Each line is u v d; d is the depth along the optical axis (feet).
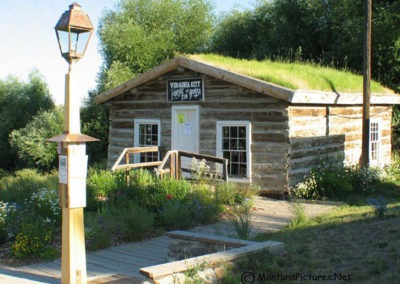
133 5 121.29
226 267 21.34
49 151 85.92
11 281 23.24
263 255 23.06
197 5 124.47
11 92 106.32
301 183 44.75
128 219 32.53
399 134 71.56
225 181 42.27
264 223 34.35
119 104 57.00
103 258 27.37
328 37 87.71
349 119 53.93
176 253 26.23
